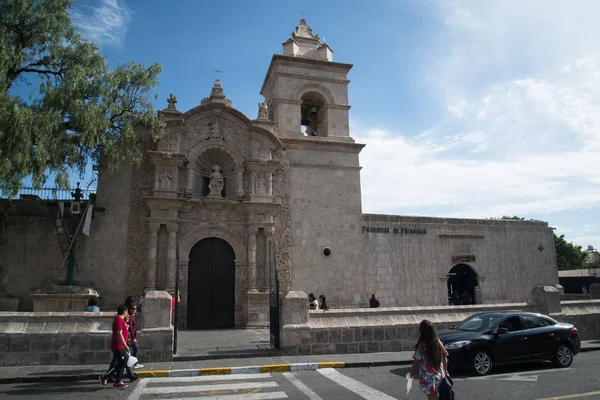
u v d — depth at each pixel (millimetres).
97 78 18562
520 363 13703
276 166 23359
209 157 23641
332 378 11516
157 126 20906
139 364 12562
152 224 21016
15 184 15711
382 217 25969
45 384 10961
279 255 23109
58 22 18141
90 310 15562
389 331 15062
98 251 20656
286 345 14156
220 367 12289
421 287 26016
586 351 15914
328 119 26062
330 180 24922
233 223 22531
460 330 13156
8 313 12945
